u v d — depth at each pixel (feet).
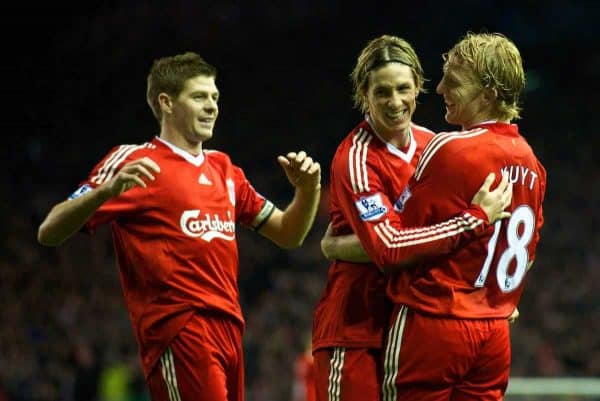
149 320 51.03
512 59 47.60
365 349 49.88
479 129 47.21
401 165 49.57
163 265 50.85
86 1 283.59
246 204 56.13
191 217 51.47
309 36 297.94
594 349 189.98
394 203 49.29
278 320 194.29
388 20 294.66
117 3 289.74
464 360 46.29
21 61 273.95
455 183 46.03
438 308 45.93
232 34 293.43
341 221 50.80
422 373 46.16
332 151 271.28
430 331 45.96
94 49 282.36
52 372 173.99
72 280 207.72
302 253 221.25
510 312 48.16
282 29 297.53
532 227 48.21
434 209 46.32
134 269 51.60
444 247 45.14
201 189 52.29
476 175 46.03
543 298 204.54
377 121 49.29
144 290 51.47
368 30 295.69
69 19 281.74
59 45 278.67
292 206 55.52
